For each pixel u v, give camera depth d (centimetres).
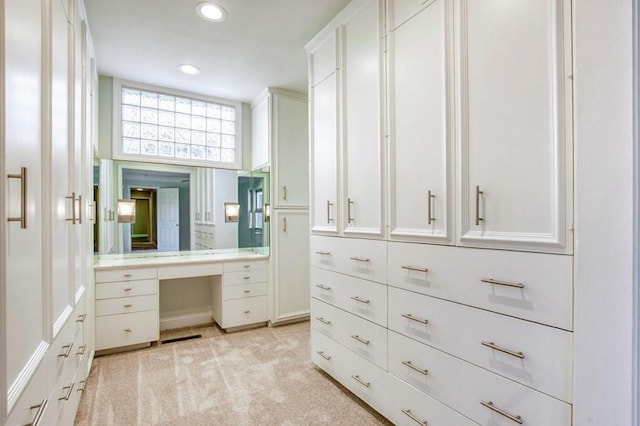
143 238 324
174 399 200
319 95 233
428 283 147
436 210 143
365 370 188
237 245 369
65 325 134
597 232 89
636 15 82
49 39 113
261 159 355
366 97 187
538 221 106
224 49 253
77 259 167
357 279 195
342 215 208
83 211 191
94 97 254
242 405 193
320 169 233
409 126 157
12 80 80
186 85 324
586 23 91
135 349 280
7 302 74
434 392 144
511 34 113
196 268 309
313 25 222
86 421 177
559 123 100
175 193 338
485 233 122
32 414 90
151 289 287
